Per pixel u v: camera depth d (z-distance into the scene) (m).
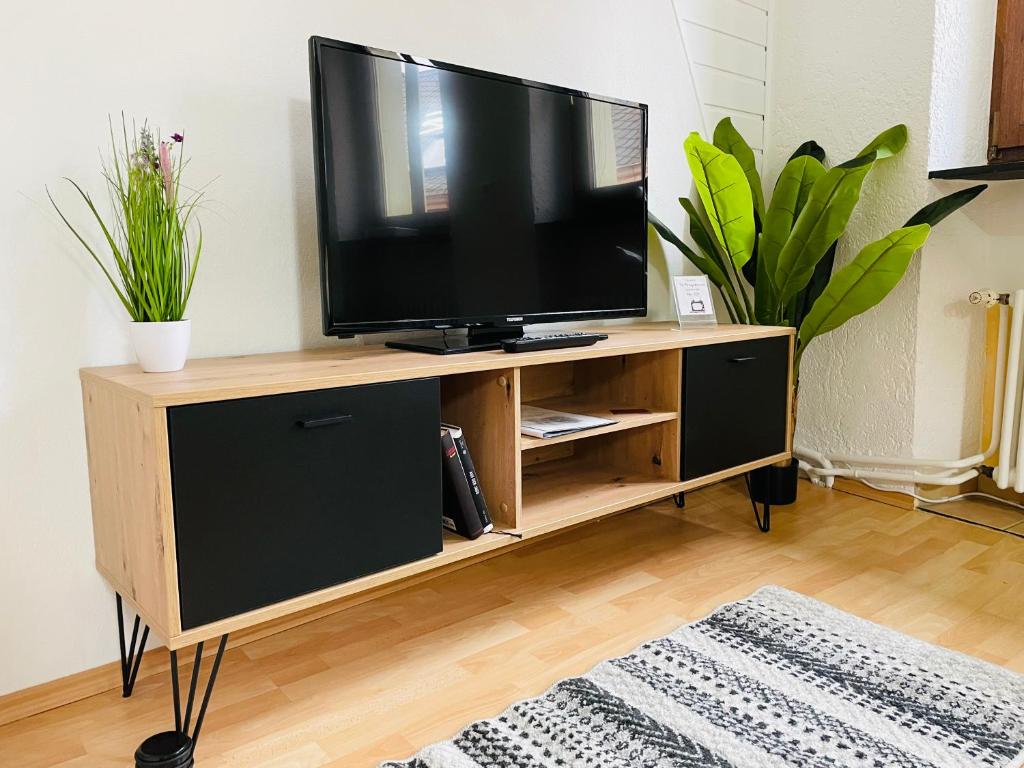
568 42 2.06
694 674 1.35
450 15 1.79
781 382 2.15
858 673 1.35
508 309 1.69
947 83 2.24
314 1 1.57
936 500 2.39
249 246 1.53
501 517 1.54
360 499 1.25
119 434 1.16
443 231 1.55
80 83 1.29
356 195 1.41
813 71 2.51
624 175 1.94
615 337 1.83
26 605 1.30
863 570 1.85
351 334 1.42
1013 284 2.34
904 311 2.31
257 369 1.27
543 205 1.74
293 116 1.56
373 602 1.70
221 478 1.09
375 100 1.42
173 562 1.05
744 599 1.66
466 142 1.58
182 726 1.24
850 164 2.03
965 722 1.21
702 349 1.86
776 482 2.36
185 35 1.41
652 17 2.27
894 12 2.28
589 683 1.32
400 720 1.25
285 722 1.25
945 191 2.29
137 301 1.24
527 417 1.74
